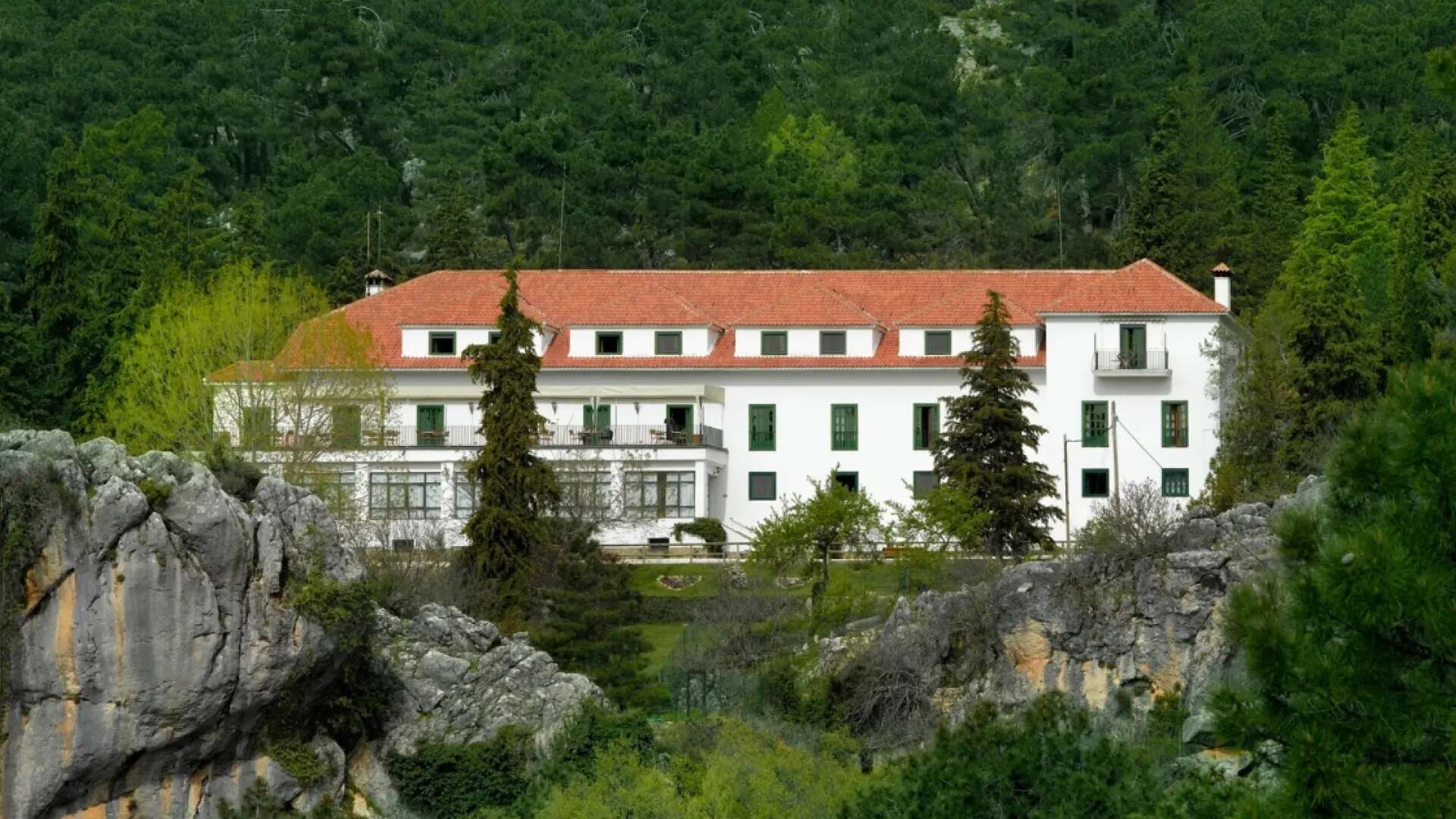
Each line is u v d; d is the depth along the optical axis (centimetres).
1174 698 7531
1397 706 3725
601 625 8912
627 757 6531
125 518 7156
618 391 11925
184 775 7269
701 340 12106
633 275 12631
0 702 6988
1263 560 7525
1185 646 7712
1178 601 7738
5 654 6981
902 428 11969
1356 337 10956
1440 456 3803
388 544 10512
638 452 11619
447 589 8869
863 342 12069
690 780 6481
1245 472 10438
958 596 8094
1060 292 12381
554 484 9594
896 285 12569
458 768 7525
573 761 7069
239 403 10306
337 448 10769
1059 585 7919
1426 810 3616
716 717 7212
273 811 6969
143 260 14412
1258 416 10681
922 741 7219
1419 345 10869
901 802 4728
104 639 7106
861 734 7794
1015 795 4641
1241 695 3881
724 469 11950
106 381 11769
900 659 7912
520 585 9250
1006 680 7862
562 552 9319
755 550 10144
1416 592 3697
